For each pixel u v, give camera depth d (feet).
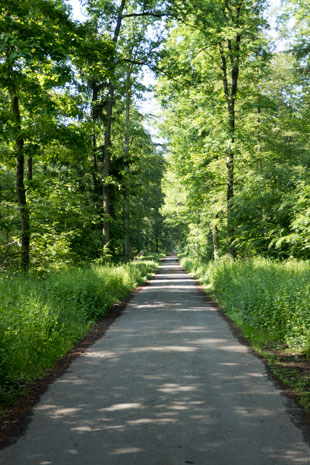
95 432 15.52
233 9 77.25
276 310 33.83
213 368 24.22
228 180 80.69
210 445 14.30
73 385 21.53
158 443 14.51
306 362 25.38
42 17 48.62
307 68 88.17
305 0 76.23
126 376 22.88
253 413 17.21
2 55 44.91
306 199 53.83
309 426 15.87
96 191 90.07
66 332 33.22
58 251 62.44
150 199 155.43
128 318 43.80
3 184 92.73
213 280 73.31
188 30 75.36
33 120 57.31
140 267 111.86
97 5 69.46
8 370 22.40
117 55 66.08
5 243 61.93
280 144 82.64
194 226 133.80
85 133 59.41
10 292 34.24
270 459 13.30
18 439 15.11
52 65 43.52
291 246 62.64
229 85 83.56
